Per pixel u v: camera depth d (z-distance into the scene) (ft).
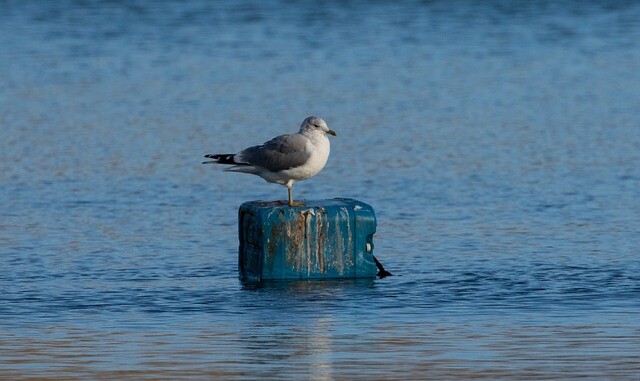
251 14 226.58
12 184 89.10
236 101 135.54
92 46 184.14
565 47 183.11
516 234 71.31
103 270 62.69
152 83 149.38
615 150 103.50
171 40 191.42
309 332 49.39
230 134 115.14
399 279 59.82
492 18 220.64
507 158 100.07
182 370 43.88
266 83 149.18
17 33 199.82
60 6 240.53
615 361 44.70
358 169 95.66
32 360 45.21
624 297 55.83
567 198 82.79
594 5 238.48
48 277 61.00
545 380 42.47
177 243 69.72
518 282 59.16
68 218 77.00
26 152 104.17
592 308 53.57
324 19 219.20
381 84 148.36
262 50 179.52
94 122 121.49
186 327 50.42
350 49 180.65
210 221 76.33
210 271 62.39
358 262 59.88
